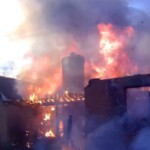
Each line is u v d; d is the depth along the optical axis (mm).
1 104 20422
